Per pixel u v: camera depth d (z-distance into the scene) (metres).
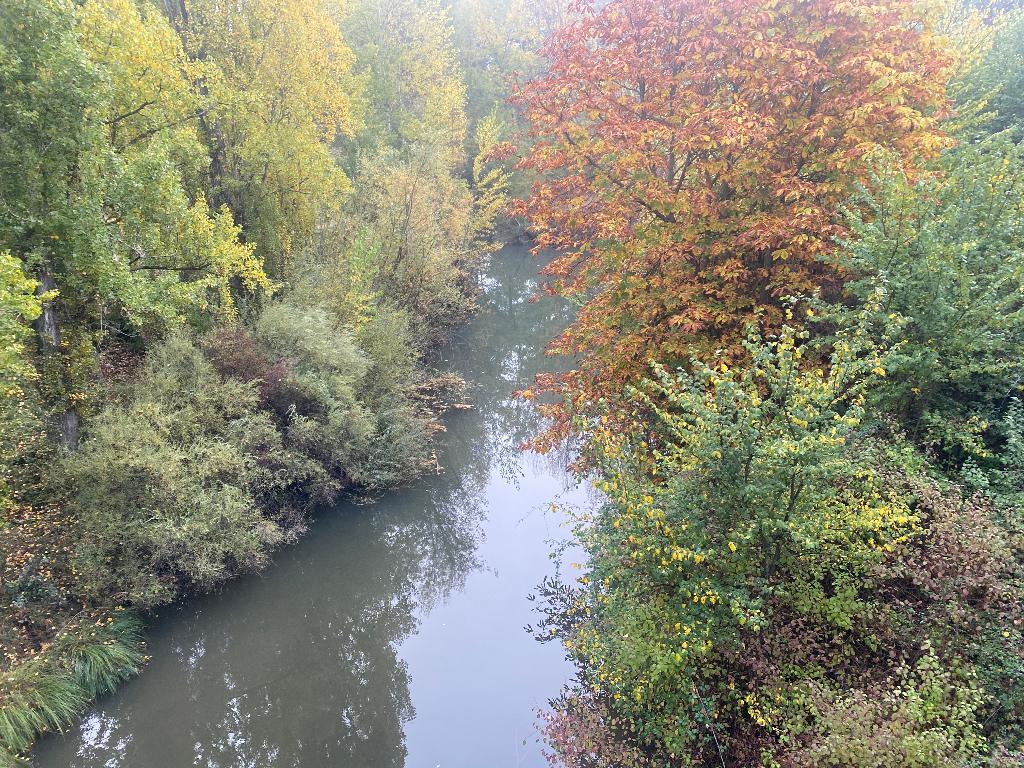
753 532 6.61
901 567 6.36
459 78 36.66
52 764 8.60
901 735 5.32
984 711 5.70
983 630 5.95
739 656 7.19
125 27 11.97
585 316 12.55
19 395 9.98
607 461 8.48
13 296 7.82
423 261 21.97
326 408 14.78
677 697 7.59
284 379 14.18
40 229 10.15
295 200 19.56
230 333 14.20
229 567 12.26
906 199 7.94
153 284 11.65
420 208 21.67
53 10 9.51
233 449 12.14
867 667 6.79
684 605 7.13
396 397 17.17
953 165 8.96
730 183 10.05
